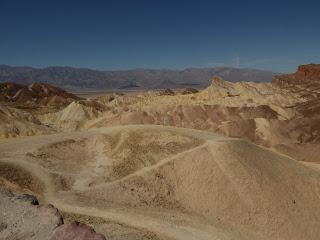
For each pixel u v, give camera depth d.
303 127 90.94
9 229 27.45
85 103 137.62
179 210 39.84
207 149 45.69
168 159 45.22
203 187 41.97
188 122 99.38
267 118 101.56
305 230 39.03
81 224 25.30
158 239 32.12
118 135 50.75
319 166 62.66
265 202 40.66
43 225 27.55
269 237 37.81
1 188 34.38
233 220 39.12
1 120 69.81
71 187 41.84
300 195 42.66
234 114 103.25
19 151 46.84
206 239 34.22
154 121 99.31
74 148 49.50
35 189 40.25
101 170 45.12
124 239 30.58
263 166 44.78
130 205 39.47
